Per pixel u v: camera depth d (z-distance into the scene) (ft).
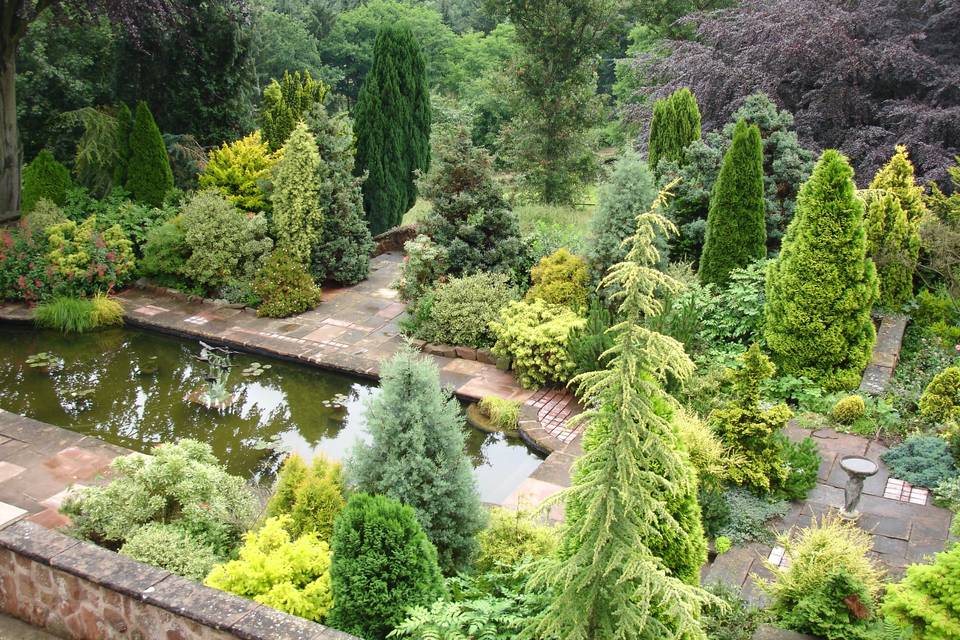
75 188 50.98
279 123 62.85
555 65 73.82
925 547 22.47
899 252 37.14
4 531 16.89
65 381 36.52
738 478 24.59
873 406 30.09
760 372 24.86
